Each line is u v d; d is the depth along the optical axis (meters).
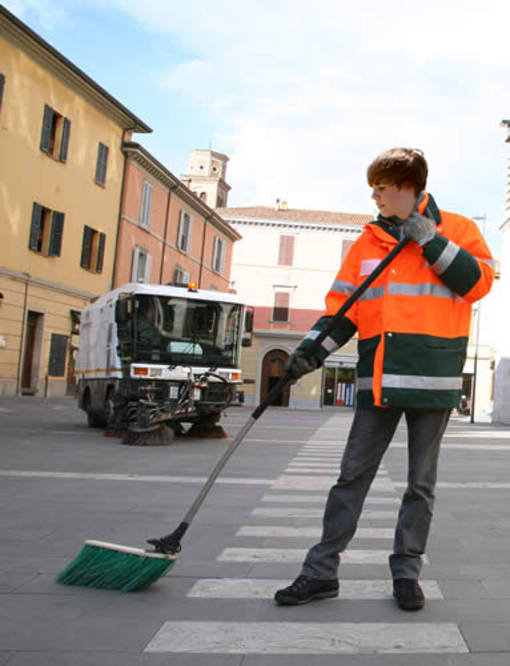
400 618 3.11
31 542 4.57
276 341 51.53
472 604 3.33
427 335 3.26
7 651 2.71
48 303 27.11
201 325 13.49
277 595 3.31
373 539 4.76
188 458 10.13
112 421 13.60
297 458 10.48
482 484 7.71
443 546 4.60
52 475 7.86
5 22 23.20
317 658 2.65
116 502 6.15
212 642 2.81
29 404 22.28
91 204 29.77
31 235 25.72
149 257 35.25
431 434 3.33
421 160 3.29
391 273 3.32
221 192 65.06
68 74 27.00
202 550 4.41
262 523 5.30
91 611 3.19
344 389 49.31
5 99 23.84
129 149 32.00
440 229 3.37
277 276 52.41
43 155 26.22
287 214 53.59
